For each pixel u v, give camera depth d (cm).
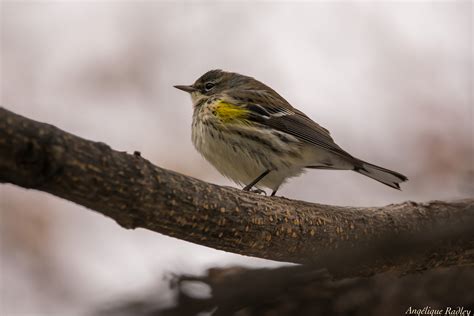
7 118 591
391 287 1122
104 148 672
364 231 976
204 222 786
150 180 710
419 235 983
